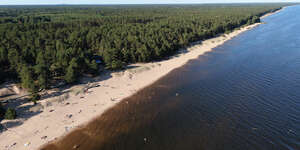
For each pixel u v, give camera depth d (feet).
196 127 152.15
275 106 172.45
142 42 334.85
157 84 231.30
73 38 321.11
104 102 193.88
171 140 140.77
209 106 178.60
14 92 202.49
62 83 224.12
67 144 140.87
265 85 211.00
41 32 346.54
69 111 178.60
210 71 261.85
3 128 155.02
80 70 243.81
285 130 143.95
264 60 289.74
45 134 150.30
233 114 164.86
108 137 146.82
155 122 161.07
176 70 272.92
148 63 300.40
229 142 135.74
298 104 173.68
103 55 280.92
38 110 178.40
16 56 231.71
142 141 141.28
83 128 156.66
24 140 144.15
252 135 140.77
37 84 212.84
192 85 223.30
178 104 185.26
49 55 253.65
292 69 249.75
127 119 166.61
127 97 203.10
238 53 334.03
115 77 249.55
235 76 239.50
